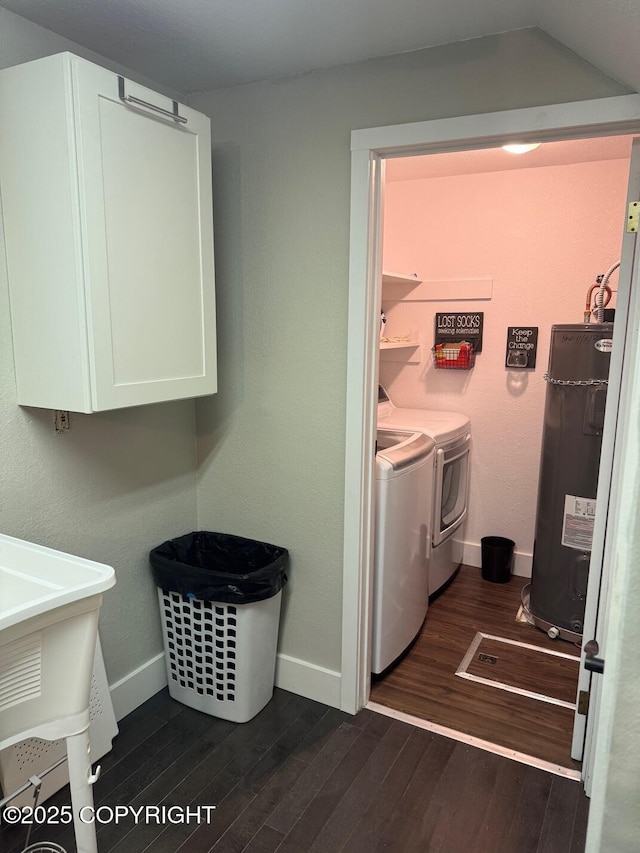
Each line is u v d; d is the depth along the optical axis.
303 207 2.08
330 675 2.31
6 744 1.21
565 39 1.59
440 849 1.68
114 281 1.64
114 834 1.71
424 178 3.51
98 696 2.00
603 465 1.80
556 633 2.84
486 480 3.63
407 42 1.78
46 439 1.85
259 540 2.41
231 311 2.31
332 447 2.18
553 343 2.75
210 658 2.18
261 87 2.09
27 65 1.51
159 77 2.06
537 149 2.81
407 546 2.54
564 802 1.86
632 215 1.66
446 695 2.40
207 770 1.97
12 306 1.69
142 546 2.26
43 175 1.55
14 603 1.44
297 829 1.74
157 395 1.83
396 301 3.74
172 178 1.80
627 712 0.62
